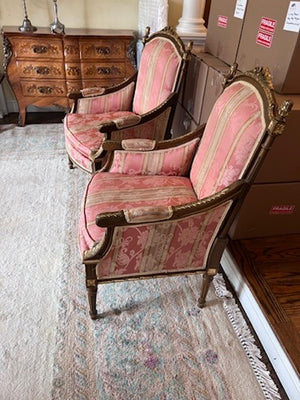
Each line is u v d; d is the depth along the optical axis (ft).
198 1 7.66
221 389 3.82
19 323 4.35
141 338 4.29
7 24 9.32
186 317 4.60
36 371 3.87
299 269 4.86
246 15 5.07
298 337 3.93
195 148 5.02
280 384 3.92
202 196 4.34
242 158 3.63
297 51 4.08
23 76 8.91
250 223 5.17
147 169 5.00
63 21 9.53
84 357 4.03
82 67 8.96
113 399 3.66
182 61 5.85
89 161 5.84
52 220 6.14
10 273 5.03
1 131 9.39
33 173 7.47
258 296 4.42
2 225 5.93
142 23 9.41
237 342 4.33
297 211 5.20
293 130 4.26
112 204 4.24
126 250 3.78
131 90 7.34
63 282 4.97
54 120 10.37
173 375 3.92
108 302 4.72
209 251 4.18
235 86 4.18
